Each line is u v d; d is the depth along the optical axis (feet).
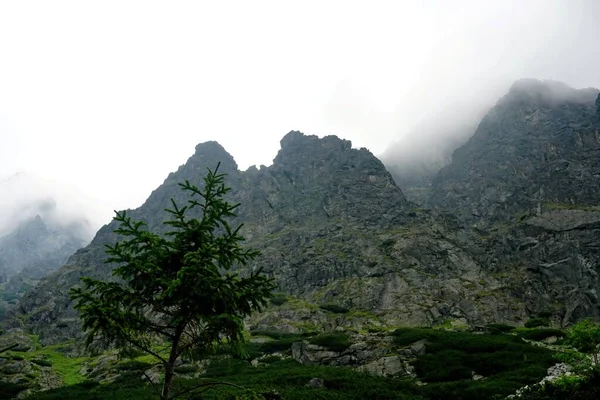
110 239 639.35
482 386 181.68
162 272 60.95
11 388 256.32
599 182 528.63
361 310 400.88
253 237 560.61
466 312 374.43
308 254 491.31
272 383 198.59
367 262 464.65
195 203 64.69
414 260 463.01
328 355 269.44
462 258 467.93
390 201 599.98
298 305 403.54
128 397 189.16
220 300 59.47
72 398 200.23
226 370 250.57
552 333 286.25
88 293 56.95
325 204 606.96
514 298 393.50
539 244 465.88
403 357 250.16
